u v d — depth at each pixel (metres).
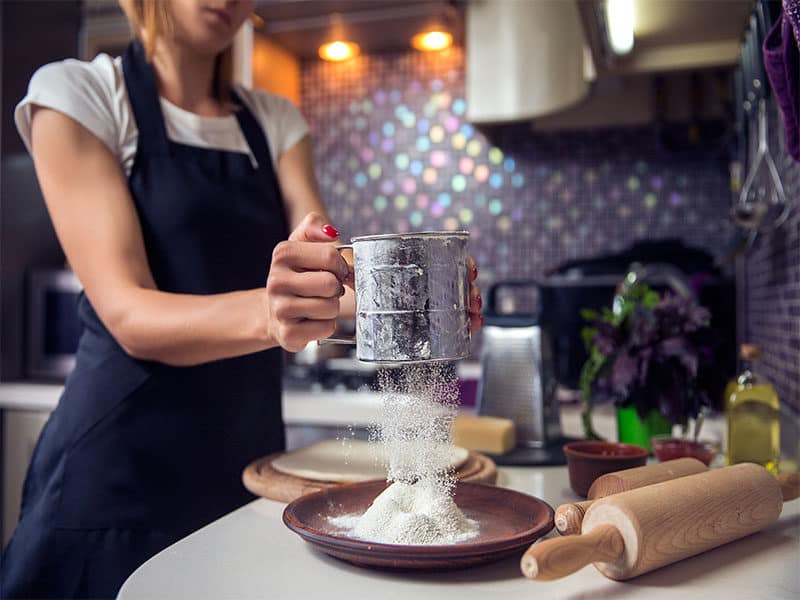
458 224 2.79
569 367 2.00
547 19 2.23
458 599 0.50
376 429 0.68
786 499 0.72
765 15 0.96
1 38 2.31
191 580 0.54
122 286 0.86
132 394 0.98
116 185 0.96
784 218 1.26
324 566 0.57
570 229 2.69
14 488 2.15
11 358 2.33
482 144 2.78
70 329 2.28
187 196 1.05
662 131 2.54
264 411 1.10
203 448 1.01
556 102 2.22
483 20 2.34
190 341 0.78
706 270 2.10
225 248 1.07
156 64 1.12
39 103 0.95
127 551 0.95
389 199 2.86
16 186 2.37
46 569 0.96
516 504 0.66
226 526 0.69
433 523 0.60
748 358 0.92
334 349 2.32
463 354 0.56
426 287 0.55
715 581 0.53
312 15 2.34
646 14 1.49
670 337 1.01
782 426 1.17
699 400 1.01
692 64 1.81
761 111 1.24
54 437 1.00
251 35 2.39
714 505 0.57
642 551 0.51
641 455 0.81
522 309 2.72
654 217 2.60
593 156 2.67
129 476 0.97
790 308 1.30
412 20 2.28
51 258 2.51
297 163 1.23
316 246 0.63
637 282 1.61
